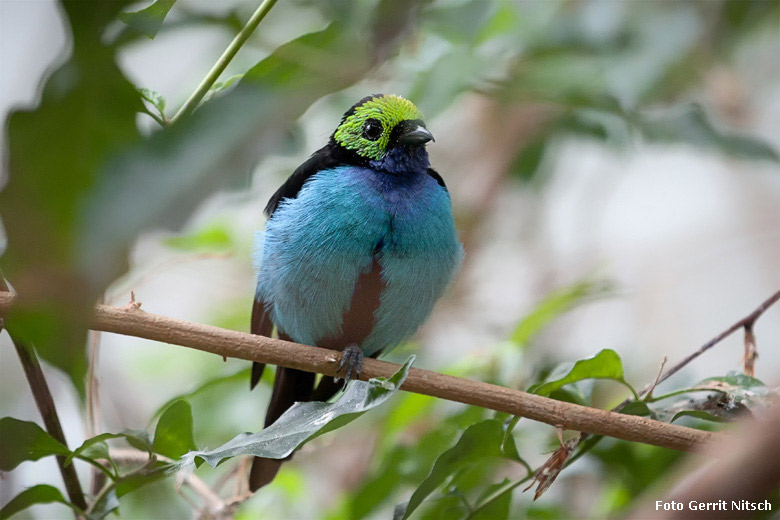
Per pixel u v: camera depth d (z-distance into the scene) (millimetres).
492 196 14555
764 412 6250
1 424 6031
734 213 15930
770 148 9781
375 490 8227
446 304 13984
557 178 14680
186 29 5043
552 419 6227
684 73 12039
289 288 8758
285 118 3295
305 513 10531
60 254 2750
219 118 3193
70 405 11836
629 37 10602
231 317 13219
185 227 2941
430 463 8266
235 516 9383
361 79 3525
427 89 9352
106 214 2818
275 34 7469
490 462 8250
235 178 3168
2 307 5887
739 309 15156
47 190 2990
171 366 13227
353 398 5570
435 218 8703
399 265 8547
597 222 15047
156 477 6551
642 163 15938
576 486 10211
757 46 13648
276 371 8961
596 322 15141
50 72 3205
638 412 6566
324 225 8422
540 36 10320
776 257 15297
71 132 3180
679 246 15742
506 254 14883
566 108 11258
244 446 5461
